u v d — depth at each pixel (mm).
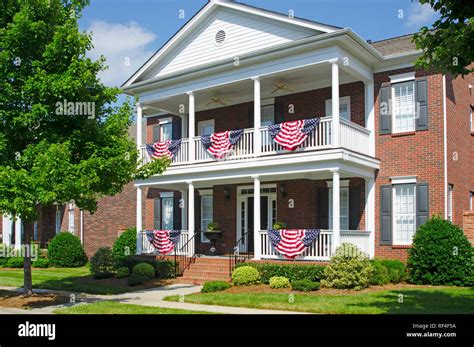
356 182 19953
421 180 18641
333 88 17500
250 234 22719
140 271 19625
